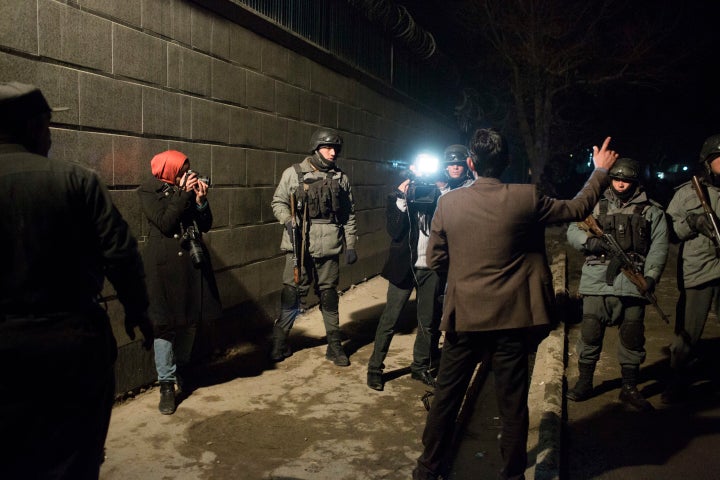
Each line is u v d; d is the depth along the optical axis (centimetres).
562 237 1551
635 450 363
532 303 286
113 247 202
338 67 797
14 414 184
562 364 505
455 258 295
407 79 1155
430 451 310
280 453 351
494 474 339
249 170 591
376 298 815
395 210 449
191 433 374
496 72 2100
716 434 385
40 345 186
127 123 423
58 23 363
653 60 2011
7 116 194
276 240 651
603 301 420
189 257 402
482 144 296
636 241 399
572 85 2055
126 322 219
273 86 631
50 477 191
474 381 488
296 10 677
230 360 523
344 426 391
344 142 830
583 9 1900
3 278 185
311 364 516
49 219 190
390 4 955
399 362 528
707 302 419
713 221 397
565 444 371
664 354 557
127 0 419
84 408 197
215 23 526
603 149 305
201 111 510
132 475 321
